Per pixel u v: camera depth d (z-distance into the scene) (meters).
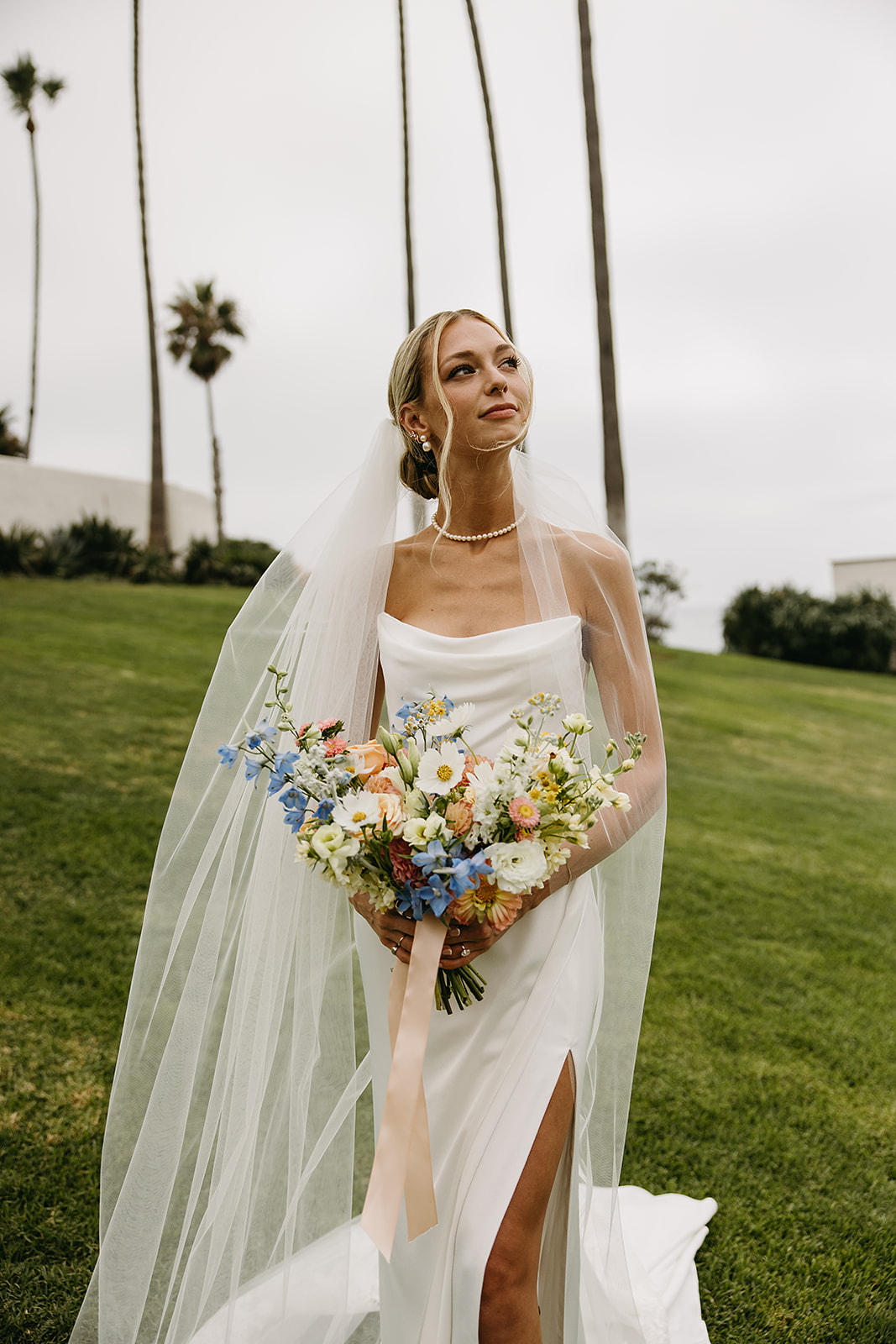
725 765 10.50
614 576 2.15
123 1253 2.08
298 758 1.89
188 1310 2.06
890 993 4.81
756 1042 4.12
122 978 4.23
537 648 2.01
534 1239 1.72
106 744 8.27
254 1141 2.09
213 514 26.64
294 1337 2.16
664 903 5.93
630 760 1.88
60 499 22.97
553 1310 1.96
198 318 29.81
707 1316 2.46
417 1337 1.89
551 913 1.97
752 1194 3.01
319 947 2.17
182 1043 2.12
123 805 6.75
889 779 10.71
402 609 2.22
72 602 15.97
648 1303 2.37
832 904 6.25
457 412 2.08
